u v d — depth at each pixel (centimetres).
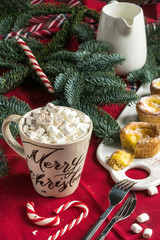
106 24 81
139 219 57
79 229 57
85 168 66
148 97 75
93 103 75
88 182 64
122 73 85
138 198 61
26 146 58
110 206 59
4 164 64
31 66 79
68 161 58
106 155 67
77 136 58
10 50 82
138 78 83
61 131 58
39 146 56
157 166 65
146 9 108
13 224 58
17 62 83
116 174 64
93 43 84
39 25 94
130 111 77
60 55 81
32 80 84
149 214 59
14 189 62
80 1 107
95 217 59
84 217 58
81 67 77
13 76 77
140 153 66
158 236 56
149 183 62
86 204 60
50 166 58
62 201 61
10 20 92
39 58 82
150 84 79
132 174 65
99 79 74
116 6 85
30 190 62
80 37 88
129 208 59
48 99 80
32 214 58
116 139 69
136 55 82
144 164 66
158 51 90
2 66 81
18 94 80
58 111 60
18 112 70
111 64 77
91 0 107
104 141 69
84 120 60
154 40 91
